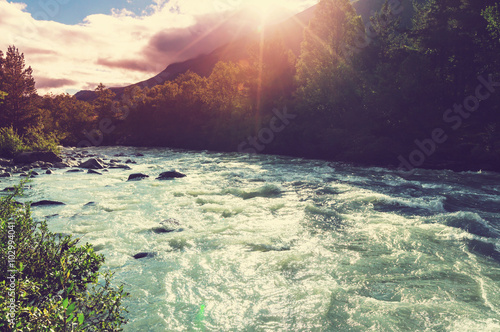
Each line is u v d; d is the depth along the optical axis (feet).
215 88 200.54
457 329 13.88
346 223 30.66
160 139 214.90
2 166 76.23
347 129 110.01
